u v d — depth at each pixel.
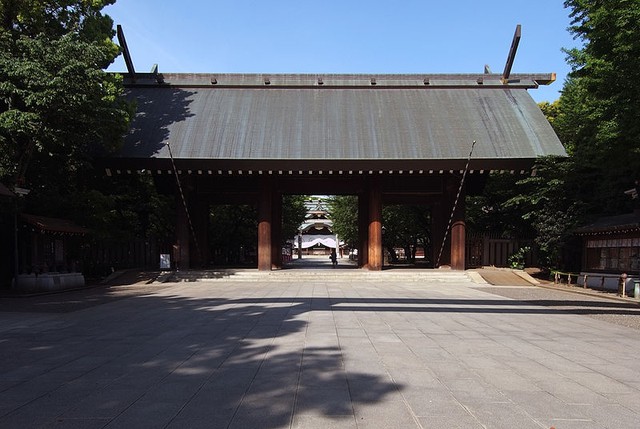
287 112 28.34
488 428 4.68
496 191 29.92
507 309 13.79
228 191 29.27
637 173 20.70
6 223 18.52
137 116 27.45
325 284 23.23
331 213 53.75
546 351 8.17
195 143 25.73
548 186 24.78
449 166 25.08
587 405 5.39
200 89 30.36
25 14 18.83
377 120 27.67
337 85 30.44
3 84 16.62
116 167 24.91
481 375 6.63
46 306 14.41
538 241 25.53
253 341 8.92
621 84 15.74
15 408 5.23
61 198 21.03
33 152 19.67
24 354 7.91
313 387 6.01
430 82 30.70
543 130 26.77
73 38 18.88
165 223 32.94
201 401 5.46
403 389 5.94
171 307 14.16
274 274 25.33
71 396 5.66
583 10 18.97
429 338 9.27
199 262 29.14
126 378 6.43
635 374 6.73
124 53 29.27
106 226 24.45
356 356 7.72
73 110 17.92
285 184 29.84
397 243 42.28
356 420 4.87
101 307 14.17
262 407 5.26
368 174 27.58
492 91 30.38
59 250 20.89
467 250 31.20
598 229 21.03
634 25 14.57
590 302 15.84
